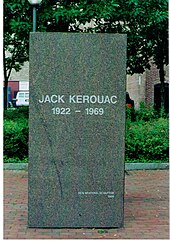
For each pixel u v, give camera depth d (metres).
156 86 29.17
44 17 15.05
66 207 7.71
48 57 7.43
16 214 8.74
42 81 7.46
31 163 7.63
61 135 7.56
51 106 7.51
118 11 16.45
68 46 7.42
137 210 9.12
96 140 7.58
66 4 15.64
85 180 7.66
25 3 14.84
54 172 7.64
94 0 15.12
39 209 7.72
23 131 13.89
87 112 7.52
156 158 13.96
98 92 7.49
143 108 19.00
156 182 11.94
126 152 13.90
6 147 13.72
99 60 7.45
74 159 7.61
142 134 14.06
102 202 7.73
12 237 7.36
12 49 19.61
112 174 7.67
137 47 19.66
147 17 17.03
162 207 9.38
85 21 15.42
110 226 7.79
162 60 20.50
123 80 7.48
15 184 11.58
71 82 7.46
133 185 11.59
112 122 7.55
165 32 18.95
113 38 7.44
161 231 7.76
